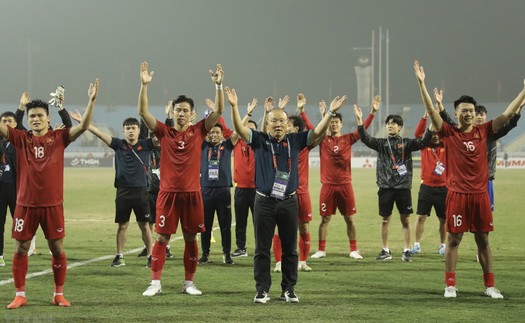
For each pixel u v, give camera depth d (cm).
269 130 672
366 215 1678
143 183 923
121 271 874
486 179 707
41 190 654
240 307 652
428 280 811
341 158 1009
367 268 909
